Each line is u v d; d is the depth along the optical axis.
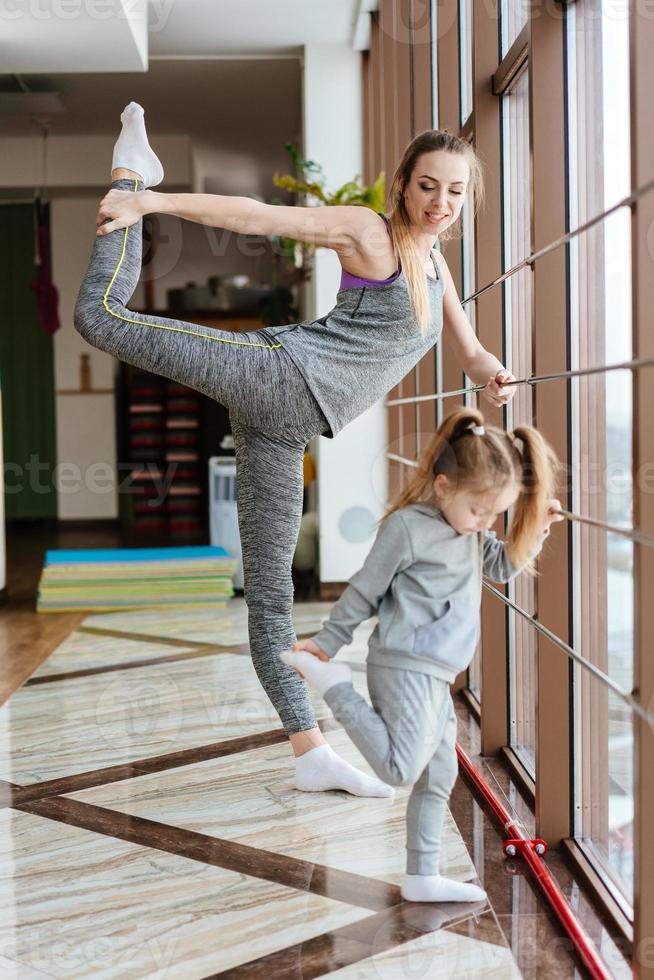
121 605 4.57
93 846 1.92
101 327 1.79
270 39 4.98
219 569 4.67
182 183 7.11
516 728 2.51
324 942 1.53
